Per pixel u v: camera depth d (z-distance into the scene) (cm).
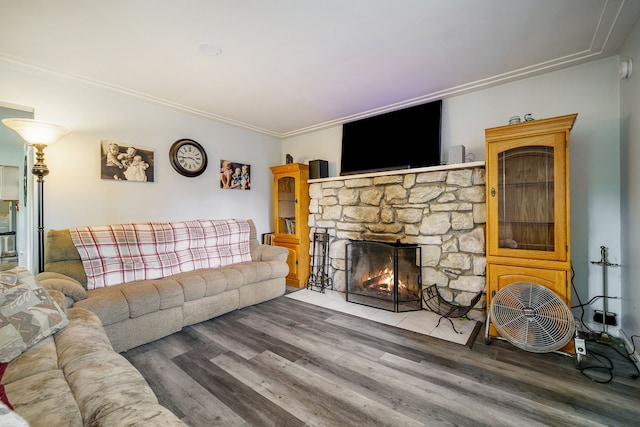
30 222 249
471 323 265
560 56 230
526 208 229
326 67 245
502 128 230
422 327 257
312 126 418
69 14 172
